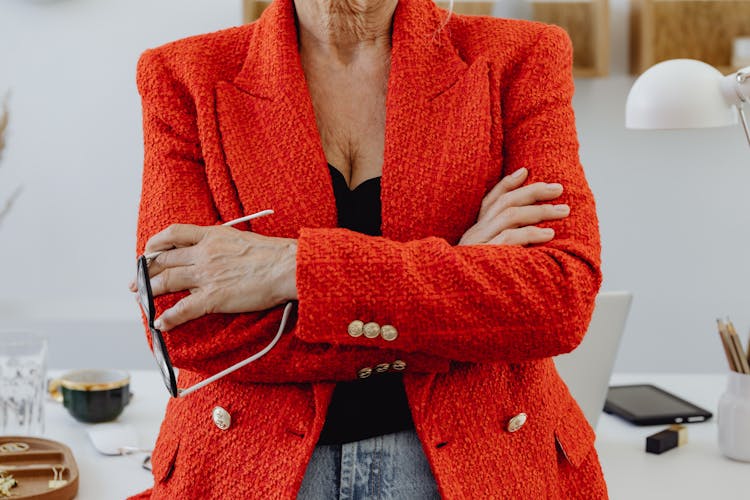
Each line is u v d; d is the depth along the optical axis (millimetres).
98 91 3385
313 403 1073
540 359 1103
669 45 3348
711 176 3443
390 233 1128
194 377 1143
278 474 1053
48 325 3363
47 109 3381
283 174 1149
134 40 3373
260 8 3244
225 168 1173
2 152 3145
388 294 998
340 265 1003
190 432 1114
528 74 1201
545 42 1219
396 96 1162
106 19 3355
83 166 3416
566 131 1178
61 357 3385
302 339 1010
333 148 1190
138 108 3400
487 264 1029
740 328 3512
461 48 1219
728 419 1697
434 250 1028
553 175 1143
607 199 3453
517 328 1025
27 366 1787
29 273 3449
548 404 1136
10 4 3326
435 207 1130
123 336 3391
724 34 3334
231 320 1087
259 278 1060
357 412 1076
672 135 3420
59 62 3361
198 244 1087
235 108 1194
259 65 1207
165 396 2088
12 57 3352
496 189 1146
